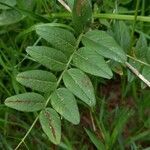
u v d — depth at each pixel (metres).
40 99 0.15
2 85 0.19
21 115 0.19
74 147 0.19
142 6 0.21
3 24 0.19
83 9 0.17
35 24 0.19
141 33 0.19
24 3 0.20
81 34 0.17
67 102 0.15
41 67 0.20
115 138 0.18
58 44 0.16
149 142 0.20
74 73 0.15
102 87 0.22
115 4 0.20
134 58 0.18
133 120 0.21
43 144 0.18
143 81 0.18
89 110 0.20
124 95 0.20
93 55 0.16
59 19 0.20
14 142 0.19
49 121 0.14
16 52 0.19
